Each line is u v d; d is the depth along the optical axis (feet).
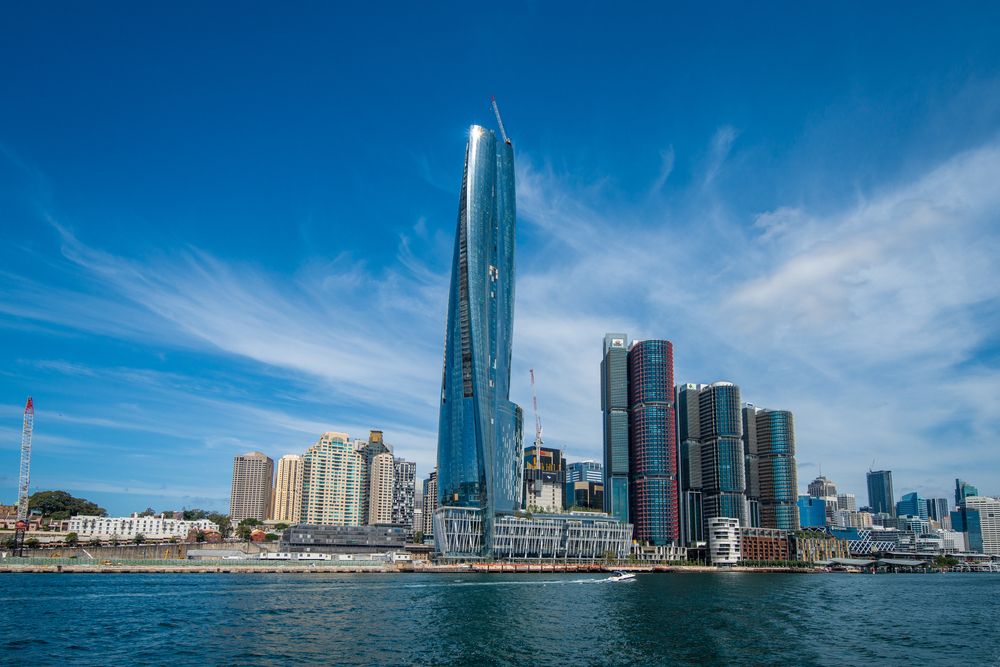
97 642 374.43
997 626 505.66
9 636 389.19
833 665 354.95
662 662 352.28
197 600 560.20
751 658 367.04
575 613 531.09
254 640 383.86
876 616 564.30
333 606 534.78
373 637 399.65
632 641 407.23
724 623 494.59
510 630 437.17
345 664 329.93
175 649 357.20
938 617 563.89
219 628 421.18
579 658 356.79
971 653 392.27
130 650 354.13
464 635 414.41
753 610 586.04
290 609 511.81
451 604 568.82
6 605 520.42
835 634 454.81
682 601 651.25
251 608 513.45
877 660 369.71
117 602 542.57
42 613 476.95
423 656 351.46
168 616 467.52
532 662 345.31
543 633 428.56
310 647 367.04
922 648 407.03
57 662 327.47
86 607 510.58
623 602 626.64
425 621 466.70
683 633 441.27
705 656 368.89
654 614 536.83
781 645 407.44
